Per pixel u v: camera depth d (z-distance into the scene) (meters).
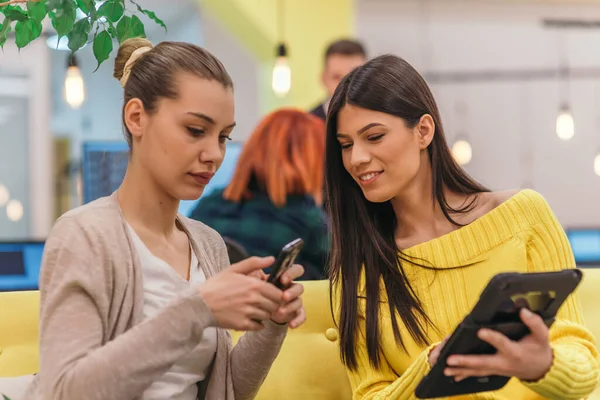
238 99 7.85
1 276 3.46
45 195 7.51
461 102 8.43
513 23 8.34
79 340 1.33
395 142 1.71
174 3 7.58
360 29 8.16
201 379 1.57
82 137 7.57
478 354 1.32
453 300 1.80
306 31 7.92
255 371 1.60
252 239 2.96
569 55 8.41
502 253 1.79
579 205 8.57
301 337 2.03
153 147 1.45
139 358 1.26
